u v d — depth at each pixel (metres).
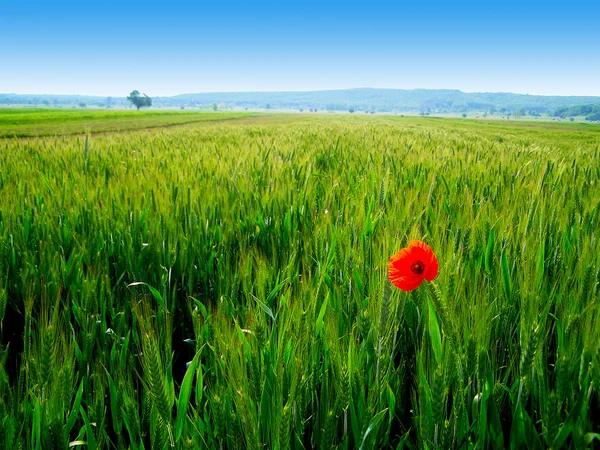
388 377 1.73
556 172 5.43
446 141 14.04
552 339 2.11
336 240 2.78
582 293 1.93
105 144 11.30
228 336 1.74
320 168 7.32
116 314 2.36
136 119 69.31
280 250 3.28
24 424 1.53
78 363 1.95
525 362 1.48
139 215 3.60
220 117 89.50
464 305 1.80
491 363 1.75
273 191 4.45
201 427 1.53
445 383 1.46
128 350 2.20
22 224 3.63
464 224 2.92
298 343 1.70
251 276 2.60
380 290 1.98
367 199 4.11
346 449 1.51
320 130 22.45
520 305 2.04
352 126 29.95
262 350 1.60
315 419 1.70
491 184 5.00
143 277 2.99
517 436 1.48
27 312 1.94
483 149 11.20
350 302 2.14
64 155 8.18
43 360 1.55
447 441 1.42
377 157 7.76
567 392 1.50
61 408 1.54
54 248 3.08
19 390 1.61
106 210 3.75
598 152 7.96
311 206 4.12
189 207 3.74
